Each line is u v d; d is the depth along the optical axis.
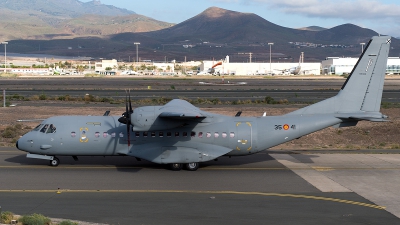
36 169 37.94
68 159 42.50
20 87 139.12
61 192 30.86
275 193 31.19
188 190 31.78
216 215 26.11
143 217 25.56
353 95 39.53
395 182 34.53
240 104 91.50
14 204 27.89
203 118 35.56
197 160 37.50
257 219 25.50
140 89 134.62
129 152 38.22
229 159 43.22
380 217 26.22
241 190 31.92
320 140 58.72
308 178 35.69
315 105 39.91
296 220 25.42
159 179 34.97
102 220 24.94
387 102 96.25
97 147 38.47
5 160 41.50
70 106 84.56
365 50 39.34
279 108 83.38
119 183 33.56
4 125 63.91
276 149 50.03
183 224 24.44
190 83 173.00
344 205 28.50
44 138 38.22
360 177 36.09
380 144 54.84
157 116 35.06
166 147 37.81
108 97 105.19
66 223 23.30
